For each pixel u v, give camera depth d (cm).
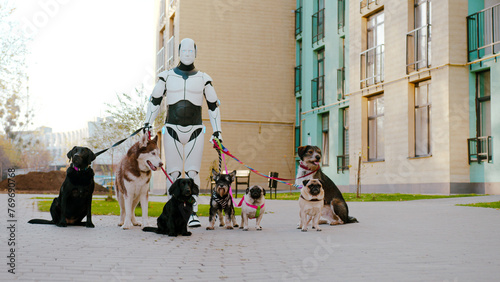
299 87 2575
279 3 2606
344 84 2167
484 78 1490
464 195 1387
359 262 466
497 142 1398
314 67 2417
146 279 386
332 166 2220
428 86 1616
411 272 418
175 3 2559
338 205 805
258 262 465
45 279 379
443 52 1503
